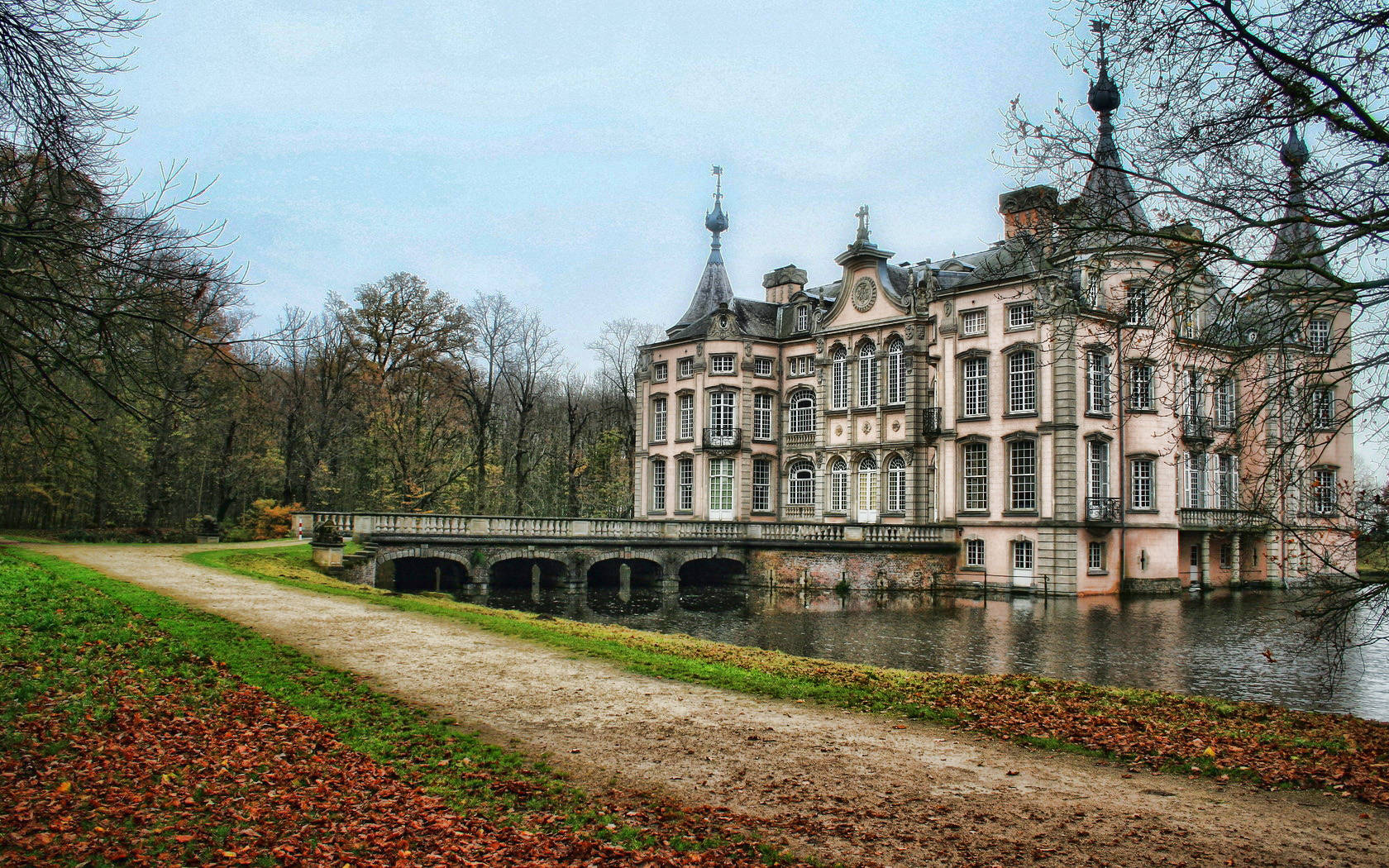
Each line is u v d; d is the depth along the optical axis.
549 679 16.56
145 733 11.95
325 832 9.10
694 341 65.88
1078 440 49.12
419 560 49.28
